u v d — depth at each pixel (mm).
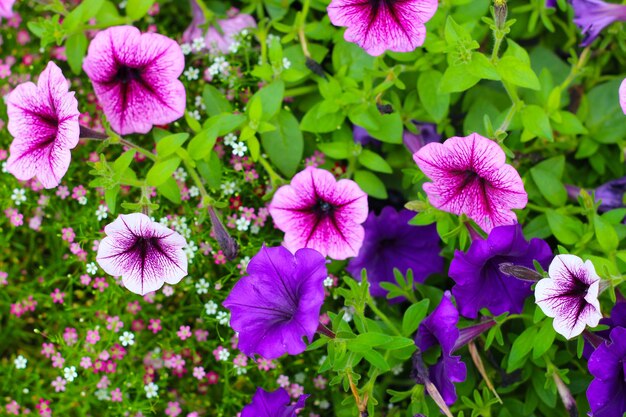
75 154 725
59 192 708
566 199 670
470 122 698
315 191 618
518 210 672
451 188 602
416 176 653
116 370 701
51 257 740
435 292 674
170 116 640
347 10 610
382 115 671
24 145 604
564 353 645
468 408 667
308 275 552
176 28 774
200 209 673
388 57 718
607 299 641
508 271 567
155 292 712
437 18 676
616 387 564
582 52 716
